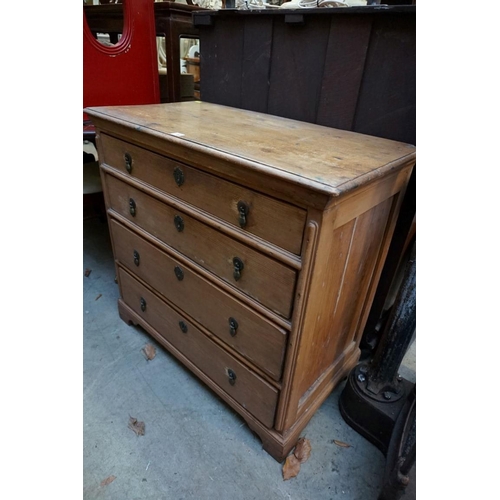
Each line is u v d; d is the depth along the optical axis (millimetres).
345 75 1080
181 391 1245
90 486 960
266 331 859
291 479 1001
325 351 1031
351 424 1146
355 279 978
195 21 1398
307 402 1054
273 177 663
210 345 1091
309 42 1127
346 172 681
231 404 1113
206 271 965
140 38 1542
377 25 978
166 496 948
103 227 2330
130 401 1198
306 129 1065
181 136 854
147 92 1648
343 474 1021
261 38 1238
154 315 1315
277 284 779
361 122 1099
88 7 2205
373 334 1410
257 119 1156
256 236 780
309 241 674
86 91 1465
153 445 1069
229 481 990
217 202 839
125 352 1391
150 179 1019
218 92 1478
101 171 1224
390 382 1086
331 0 1188
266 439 1031
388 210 961
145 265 1218
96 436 1083
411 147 930
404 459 832
